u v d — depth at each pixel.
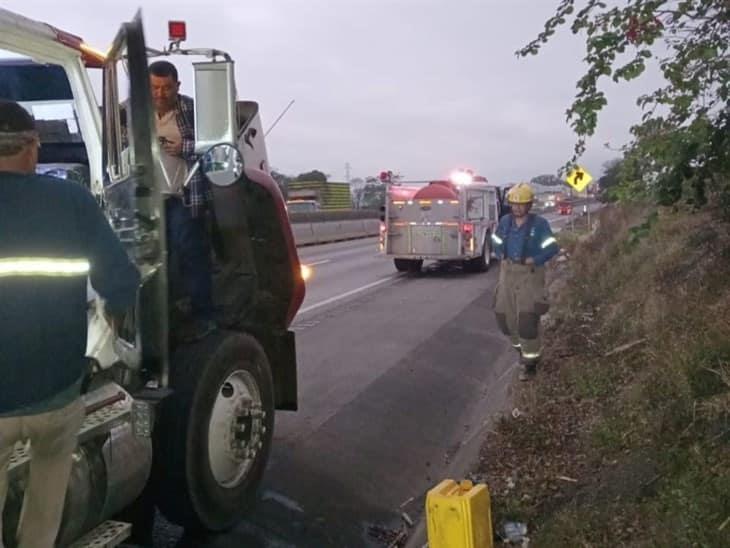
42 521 2.84
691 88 4.39
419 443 6.57
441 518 3.83
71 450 2.85
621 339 7.41
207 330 4.47
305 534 4.80
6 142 2.59
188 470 4.11
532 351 7.49
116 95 4.21
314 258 23.38
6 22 3.62
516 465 5.18
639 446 4.67
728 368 4.52
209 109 4.28
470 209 19.17
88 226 2.74
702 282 6.86
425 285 16.73
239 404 4.53
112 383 3.57
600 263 11.91
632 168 4.88
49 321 2.63
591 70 4.34
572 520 3.98
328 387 7.73
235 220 4.62
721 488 3.52
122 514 4.37
